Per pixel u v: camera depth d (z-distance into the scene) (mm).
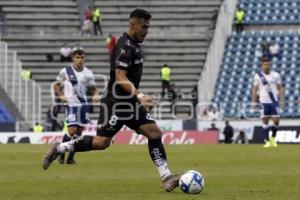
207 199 32406
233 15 148875
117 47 35719
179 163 59062
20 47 146125
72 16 153125
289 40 146125
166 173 35656
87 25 147875
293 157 66688
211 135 113562
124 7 154250
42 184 40312
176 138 113375
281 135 113688
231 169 52156
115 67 35594
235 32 147250
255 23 149375
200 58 145125
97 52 145375
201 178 34594
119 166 55719
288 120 118875
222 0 154375
